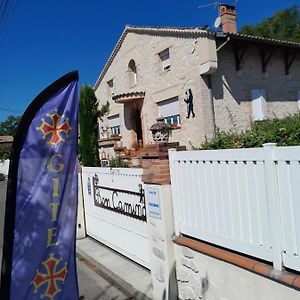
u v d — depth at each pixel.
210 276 3.57
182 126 13.47
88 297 4.91
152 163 4.28
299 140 3.61
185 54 13.15
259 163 2.93
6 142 48.66
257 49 13.91
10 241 2.86
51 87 3.01
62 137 3.05
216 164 3.41
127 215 6.05
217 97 12.74
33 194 2.95
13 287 2.86
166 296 4.21
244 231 3.13
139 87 16.53
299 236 2.63
